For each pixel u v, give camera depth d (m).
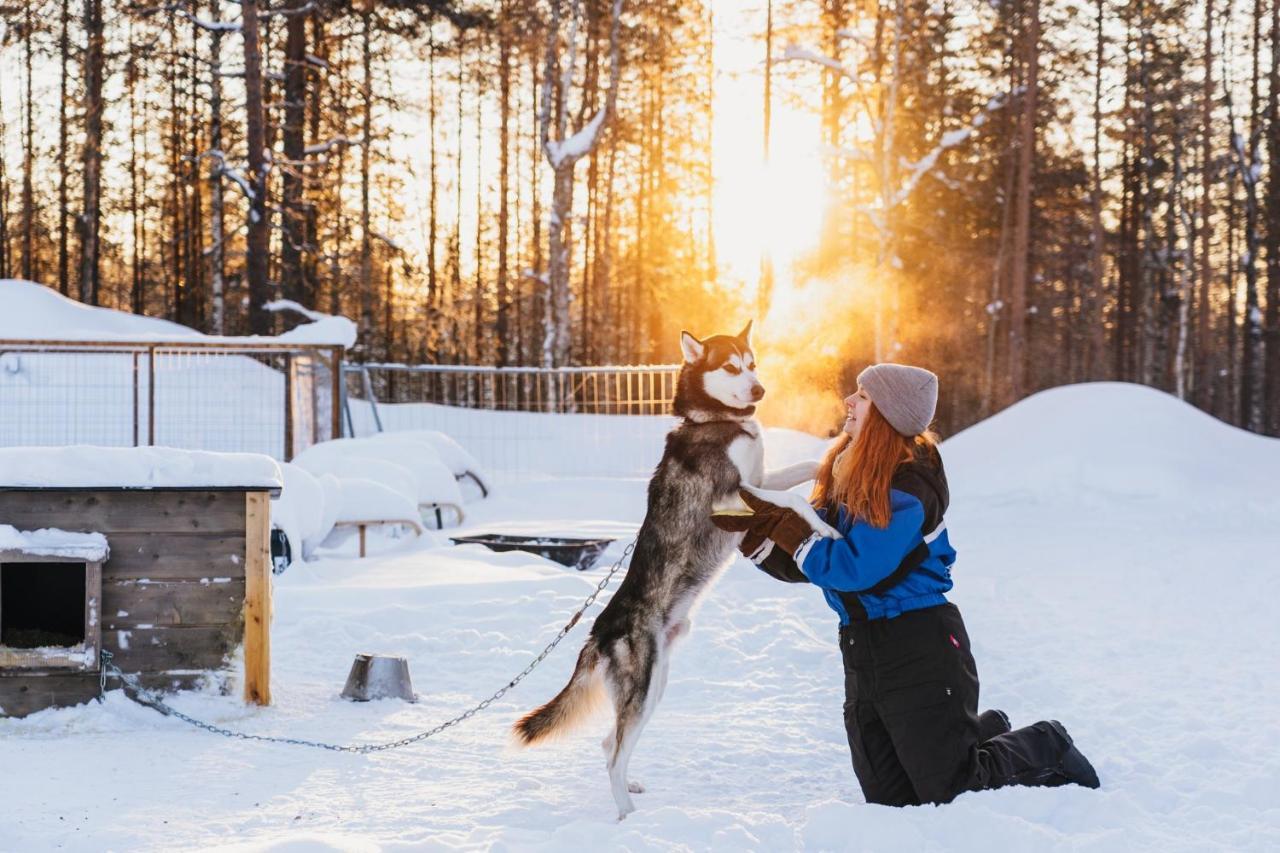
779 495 4.38
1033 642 7.77
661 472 4.83
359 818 4.28
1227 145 37.12
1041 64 34.16
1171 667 6.95
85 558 5.63
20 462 5.66
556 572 9.98
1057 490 17.05
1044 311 42.97
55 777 4.73
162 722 5.70
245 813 4.32
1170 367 39.41
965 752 4.16
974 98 35.69
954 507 16.80
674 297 37.25
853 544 4.19
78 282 43.28
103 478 5.73
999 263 35.62
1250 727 5.50
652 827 4.01
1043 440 18.64
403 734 5.62
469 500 15.41
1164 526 14.55
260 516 5.96
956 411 36.00
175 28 23.92
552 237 27.30
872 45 30.41
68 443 15.40
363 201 30.92
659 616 4.66
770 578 10.02
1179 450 17.94
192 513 5.90
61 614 6.64
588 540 11.33
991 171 36.06
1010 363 28.91
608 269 36.38
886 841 3.86
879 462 4.23
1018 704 6.13
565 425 20.27
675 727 5.82
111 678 5.80
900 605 4.20
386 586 8.66
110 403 16.42
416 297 38.06
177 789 4.62
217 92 26.80
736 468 4.71
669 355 38.47
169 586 5.88
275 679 6.68
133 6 22.08
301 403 15.30
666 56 32.88
